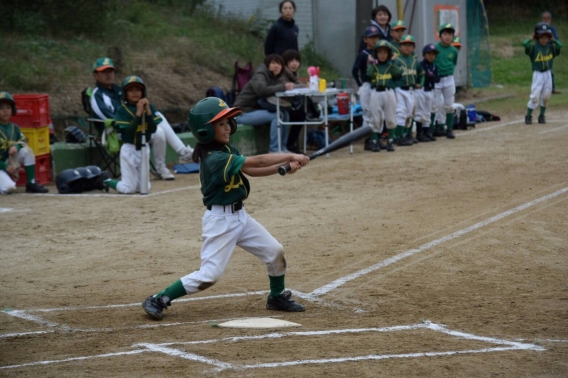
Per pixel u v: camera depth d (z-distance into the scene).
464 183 20.25
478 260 12.99
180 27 40.03
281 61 27.06
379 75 26.44
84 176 21.44
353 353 8.38
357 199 18.78
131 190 20.95
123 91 20.80
